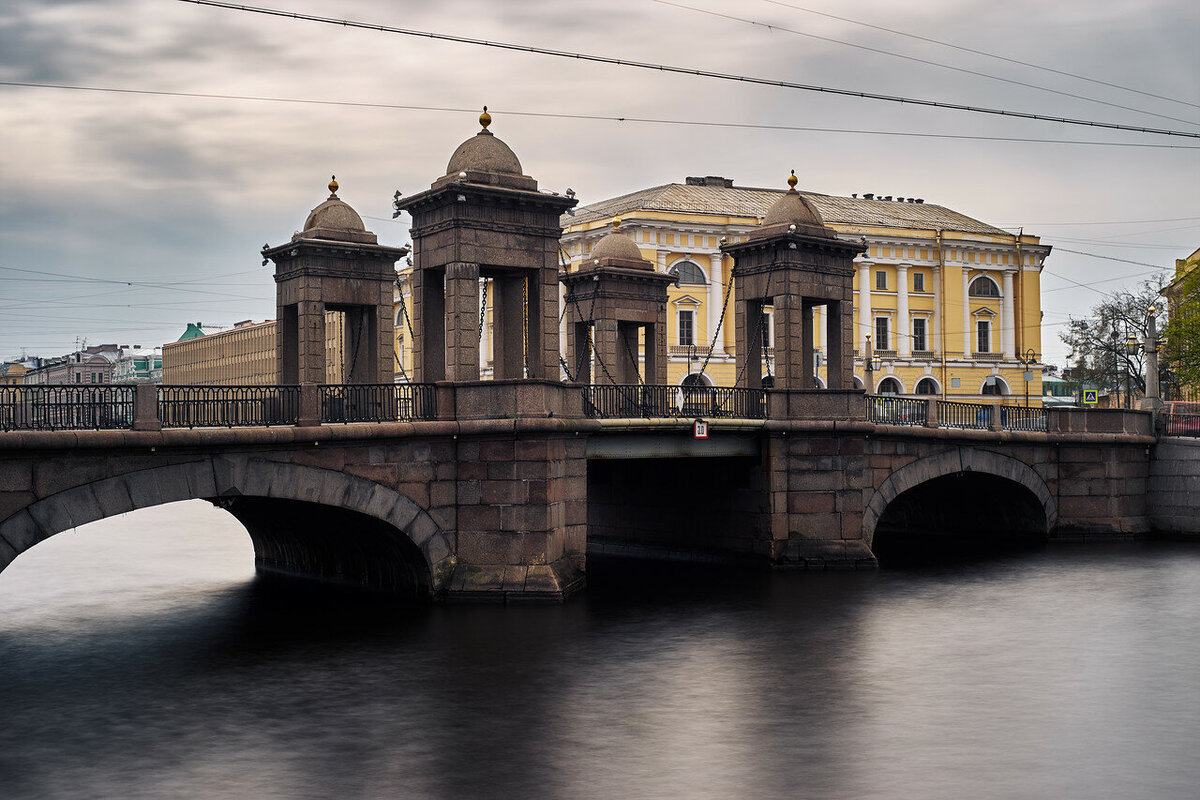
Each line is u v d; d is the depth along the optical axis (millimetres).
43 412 21125
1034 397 79438
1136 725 18359
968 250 77125
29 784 15586
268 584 32125
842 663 22344
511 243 28047
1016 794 15234
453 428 26703
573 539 28875
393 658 22453
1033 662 22531
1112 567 35094
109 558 38688
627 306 38594
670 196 67562
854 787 15438
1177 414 43688
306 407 24594
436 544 27062
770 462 33312
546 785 15461
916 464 36156
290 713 18797
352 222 35500
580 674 21359
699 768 16156
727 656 22859
